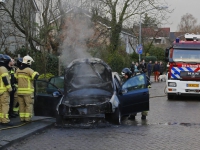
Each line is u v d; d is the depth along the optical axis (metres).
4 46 24.48
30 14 20.02
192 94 18.48
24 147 8.27
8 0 22.16
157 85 29.25
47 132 10.02
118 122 11.05
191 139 9.03
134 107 11.55
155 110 14.70
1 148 7.91
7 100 10.37
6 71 10.26
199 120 12.06
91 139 9.02
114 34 28.98
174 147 8.19
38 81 11.34
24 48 23.73
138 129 10.38
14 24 21.59
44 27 19.38
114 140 8.91
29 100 10.84
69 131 10.14
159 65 34.41
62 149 8.05
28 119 10.87
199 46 18.69
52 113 11.22
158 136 9.39
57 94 11.11
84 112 10.51
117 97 11.30
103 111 10.55
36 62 20.94
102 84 11.63
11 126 10.20
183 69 18.56
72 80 11.77
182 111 14.33
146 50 47.34
